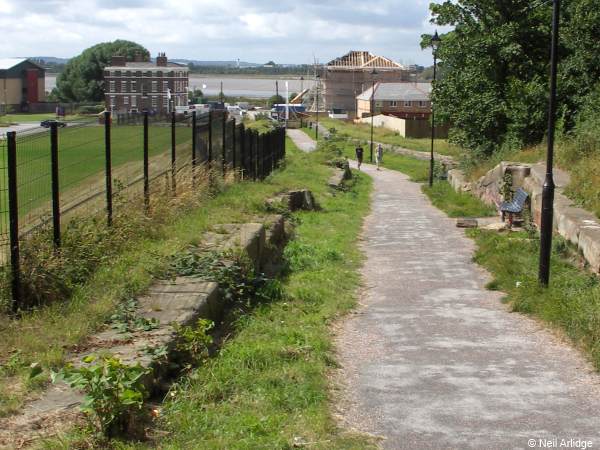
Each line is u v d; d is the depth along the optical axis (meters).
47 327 7.89
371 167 51.78
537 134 30.14
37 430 5.63
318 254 15.08
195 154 17.88
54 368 6.79
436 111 34.59
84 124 13.06
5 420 5.75
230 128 22.56
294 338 9.20
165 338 7.69
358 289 12.89
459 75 33.53
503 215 20.17
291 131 83.88
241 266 11.34
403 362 8.73
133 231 12.08
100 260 10.37
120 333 7.89
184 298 9.17
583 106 26.86
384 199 30.77
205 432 6.14
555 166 20.73
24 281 8.81
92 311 8.39
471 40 32.66
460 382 7.98
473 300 12.03
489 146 32.44
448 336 9.89
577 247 13.33
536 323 10.47
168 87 117.88
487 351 9.18
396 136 72.31
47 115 94.50
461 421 6.85
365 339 9.77
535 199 17.77
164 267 10.43
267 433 6.25
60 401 6.13
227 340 8.89
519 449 6.21
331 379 8.01
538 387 7.81
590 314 9.57
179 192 15.34
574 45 28.06
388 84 99.12
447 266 14.92
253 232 13.19
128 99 118.25
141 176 14.94
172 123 15.43
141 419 6.13
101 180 14.46
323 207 24.06
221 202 16.97
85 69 127.06
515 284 12.35
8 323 8.09
